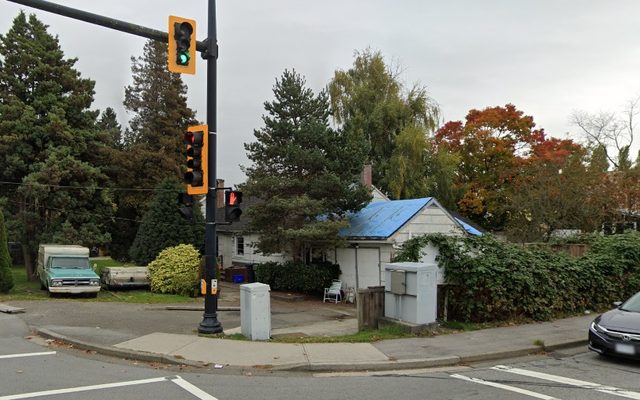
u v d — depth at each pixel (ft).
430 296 39.65
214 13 39.29
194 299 73.46
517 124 139.13
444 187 116.37
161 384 26.04
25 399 23.06
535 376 28.40
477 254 44.80
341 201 80.12
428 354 32.45
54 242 86.63
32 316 49.26
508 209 119.55
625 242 55.72
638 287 54.60
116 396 23.68
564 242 63.16
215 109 39.73
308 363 30.01
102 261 136.98
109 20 33.88
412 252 44.29
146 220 92.48
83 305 60.29
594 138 146.92
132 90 132.57
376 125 113.39
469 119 145.89
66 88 95.25
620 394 24.57
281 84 82.94
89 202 94.17
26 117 87.66
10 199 92.02
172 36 35.91
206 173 39.01
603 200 97.35
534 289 45.01
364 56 122.21
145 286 81.30
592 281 50.42
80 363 30.66
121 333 39.14
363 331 41.09
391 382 27.04
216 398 23.62
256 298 37.35
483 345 35.12
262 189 79.51
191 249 79.87
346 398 23.86
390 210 81.30
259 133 83.10
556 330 40.70
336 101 119.75
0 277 69.46
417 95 120.37
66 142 91.04
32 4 31.19
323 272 79.36
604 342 31.91
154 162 122.62
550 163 104.53
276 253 88.12
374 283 74.79
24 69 91.30
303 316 60.85
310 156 78.02
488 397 24.06
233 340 36.14
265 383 26.66
